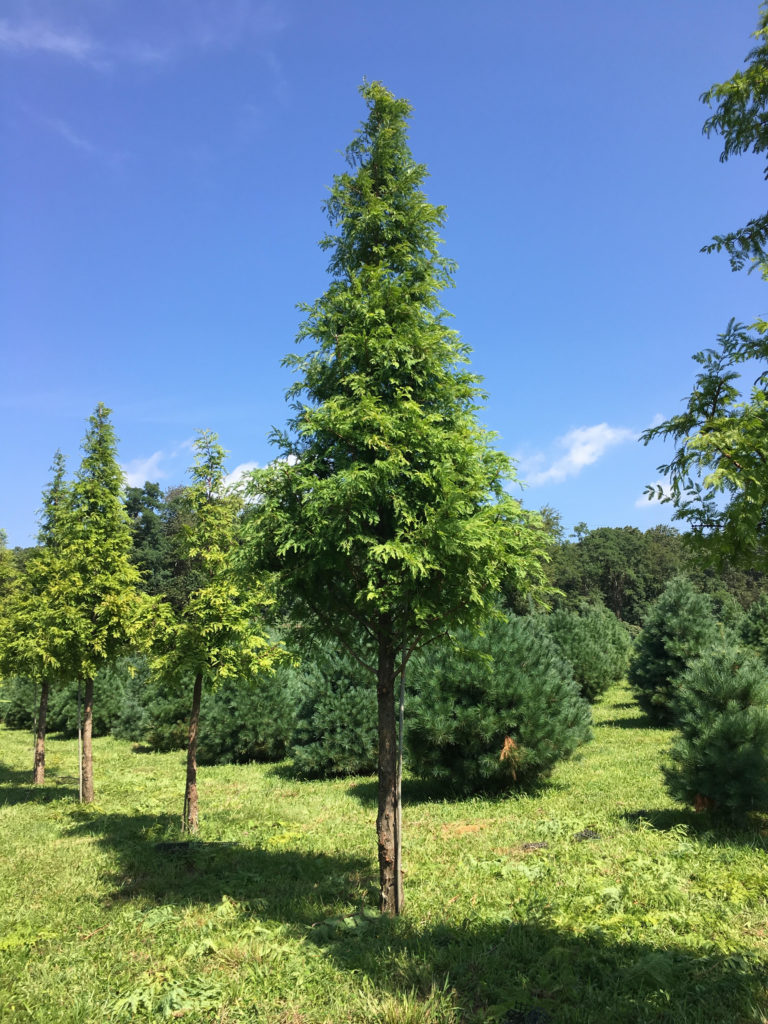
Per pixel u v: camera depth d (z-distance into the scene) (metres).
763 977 4.00
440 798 11.62
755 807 7.74
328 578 6.15
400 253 6.80
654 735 17.02
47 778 16.05
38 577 15.30
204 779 15.05
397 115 7.11
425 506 5.75
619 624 30.47
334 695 14.92
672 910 5.27
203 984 4.32
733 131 4.06
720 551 3.52
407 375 6.47
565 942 4.70
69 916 5.90
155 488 58.50
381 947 4.82
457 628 6.31
